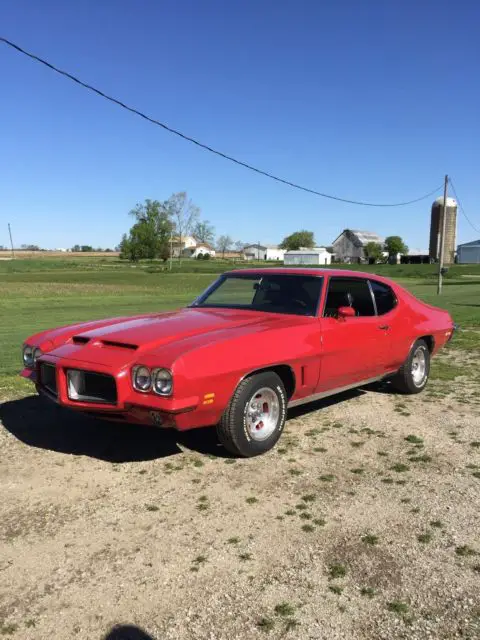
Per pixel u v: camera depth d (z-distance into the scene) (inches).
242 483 156.2
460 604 103.5
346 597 105.2
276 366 178.9
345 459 175.2
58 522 134.0
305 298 204.2
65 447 183.6
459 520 135.6
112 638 94.0
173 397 147.9
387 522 134.5
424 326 253.4
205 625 97.2
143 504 143.2
